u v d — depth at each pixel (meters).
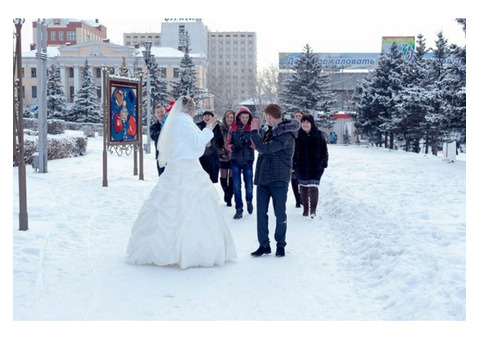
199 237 6.72
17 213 9.45
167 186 6.82
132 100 14.98
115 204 11.20
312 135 10.36
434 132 30.39
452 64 21.34
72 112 51.59
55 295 5.60
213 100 89.19
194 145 6.86
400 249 6.91
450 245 6.92
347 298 5.64
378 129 39.47
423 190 12.44
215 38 188.12
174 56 83.75
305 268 6.80
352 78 75.75
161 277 6.29
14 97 8.10
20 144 8.22
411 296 5.27
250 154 10.49
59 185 13.63
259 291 5.85
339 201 11.31
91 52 82.50
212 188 7.00
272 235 8.81
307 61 50.69
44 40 15.95
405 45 65.19
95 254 7.27
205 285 6.02
